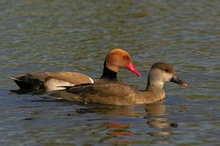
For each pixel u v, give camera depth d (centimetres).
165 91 1748
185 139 1309
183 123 1424
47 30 2556
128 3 3164
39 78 1727
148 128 1380
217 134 1343
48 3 3134
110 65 1786
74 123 1410
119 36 2467
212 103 1611
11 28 2581
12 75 1908
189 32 2547
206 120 1451
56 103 1584
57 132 1345
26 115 1472
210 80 1856
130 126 1395
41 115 1473
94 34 2497
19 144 1269
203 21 2748
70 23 2697
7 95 1659
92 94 1602
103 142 1280
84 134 1331
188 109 1554
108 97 1595
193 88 1773
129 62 1794
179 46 2311
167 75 1677
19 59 2112
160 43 2358
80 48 2269
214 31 2558
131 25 2673
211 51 2234
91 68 2009
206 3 3150
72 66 2033
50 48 2266
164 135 1334
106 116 1473
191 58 2136
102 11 2966
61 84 1727
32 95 1662
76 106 1560
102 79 1789
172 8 3038
